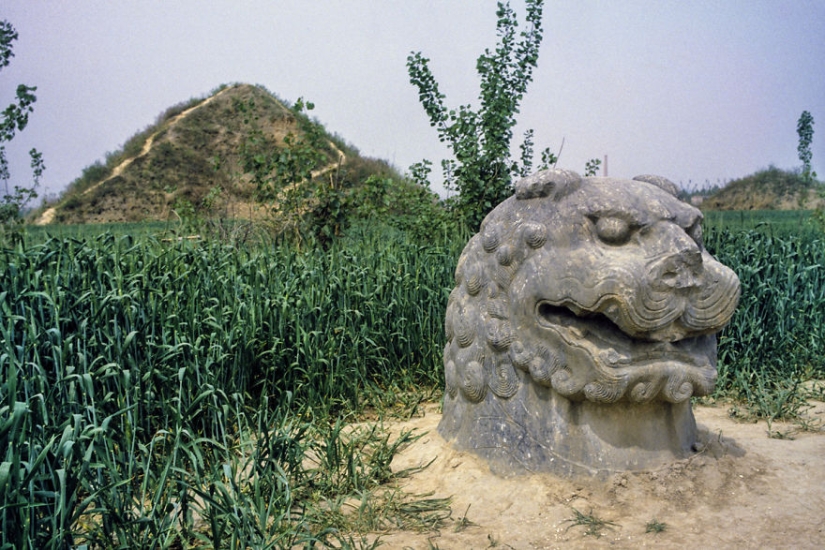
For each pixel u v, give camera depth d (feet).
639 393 12.36
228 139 97.19
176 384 15.99
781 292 22.86
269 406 19.04
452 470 13.62
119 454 12.46
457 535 11.60
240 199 56.70
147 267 17.63
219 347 16.67
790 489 12.66
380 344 21.68
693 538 11.06
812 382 21.68
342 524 12.06
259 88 107.34
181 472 11.69
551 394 13.01
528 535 11.45
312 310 19.70
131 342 15.30
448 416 14.89
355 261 22.72
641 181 13.73
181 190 89.20
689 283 11.92
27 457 10.93
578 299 12.15
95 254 17.26
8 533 9.41
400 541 11.44
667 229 12.12
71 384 12.42
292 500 12.79
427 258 23.61
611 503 12.17
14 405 9.92
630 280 11.65
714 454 13.56
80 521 11.89
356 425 17.83
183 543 11.12
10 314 12.84
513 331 13.19
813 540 10.91
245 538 10.71
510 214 13.41
